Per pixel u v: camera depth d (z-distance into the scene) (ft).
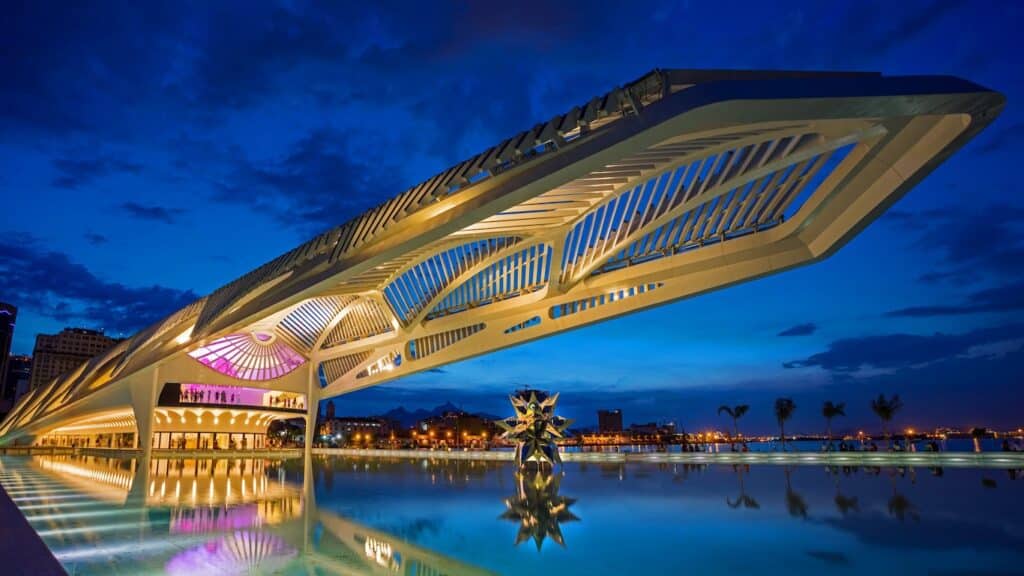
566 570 23.27
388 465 98.32
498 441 164.04
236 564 24.86
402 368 122.93
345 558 25.82
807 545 26.43
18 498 48.52
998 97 36.88
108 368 140.46
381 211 61.31
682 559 24.59
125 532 32.22
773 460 82.89
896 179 48.01
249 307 85.10
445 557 25.85
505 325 100.12
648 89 39.70
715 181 57.67
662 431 430.20
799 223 62.39
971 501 37.70
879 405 131.44
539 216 61.82
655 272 76.79
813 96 35.32
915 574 21.44
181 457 133.80
